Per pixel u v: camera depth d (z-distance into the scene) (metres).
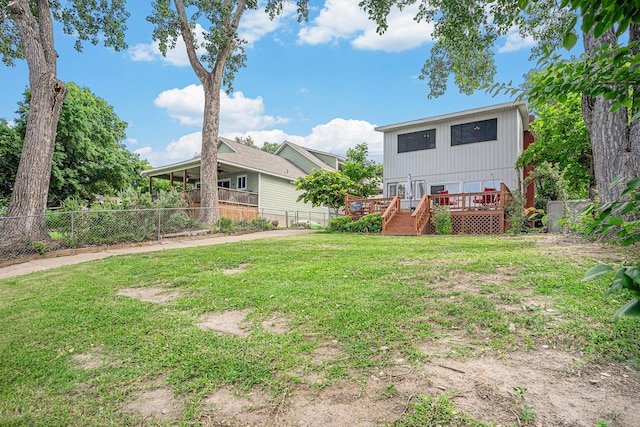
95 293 5.04
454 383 2.28
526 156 13.41
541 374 2.35
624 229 1.14
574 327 2.95
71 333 3.51
